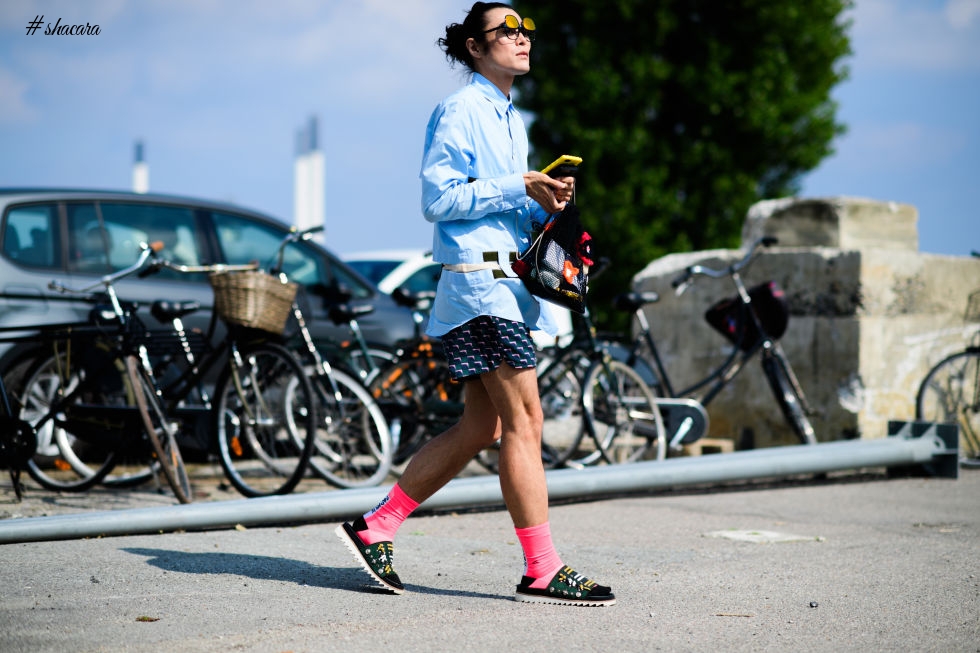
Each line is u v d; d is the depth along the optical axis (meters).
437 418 12.12
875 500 11.03
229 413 10.89
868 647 5.47
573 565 7.49
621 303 13.87
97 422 10.73
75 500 10.67
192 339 10.88
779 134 39.41
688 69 39.12
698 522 9.56
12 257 11.75
